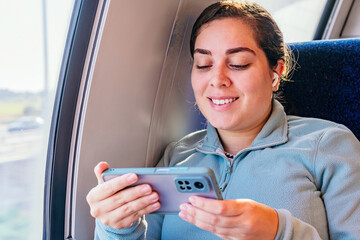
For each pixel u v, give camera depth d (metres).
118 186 0.79
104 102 1.11
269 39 1.08
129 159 1.26
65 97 1.05
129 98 1.19
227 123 1.08
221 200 0.74
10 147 1.02
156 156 1.36
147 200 0.79
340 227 0.95
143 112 1.26
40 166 1.08
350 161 1.01
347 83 1.27
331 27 2.28
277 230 0.80
